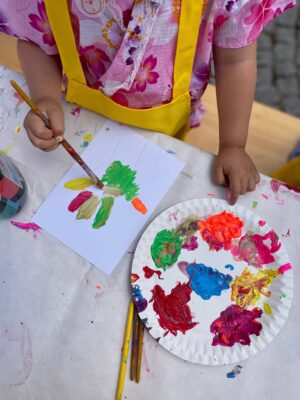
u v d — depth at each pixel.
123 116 0.79
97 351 0.61
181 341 0.60
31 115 0.71
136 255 0.65
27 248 0.68
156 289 0.64
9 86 0.80
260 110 1.28
